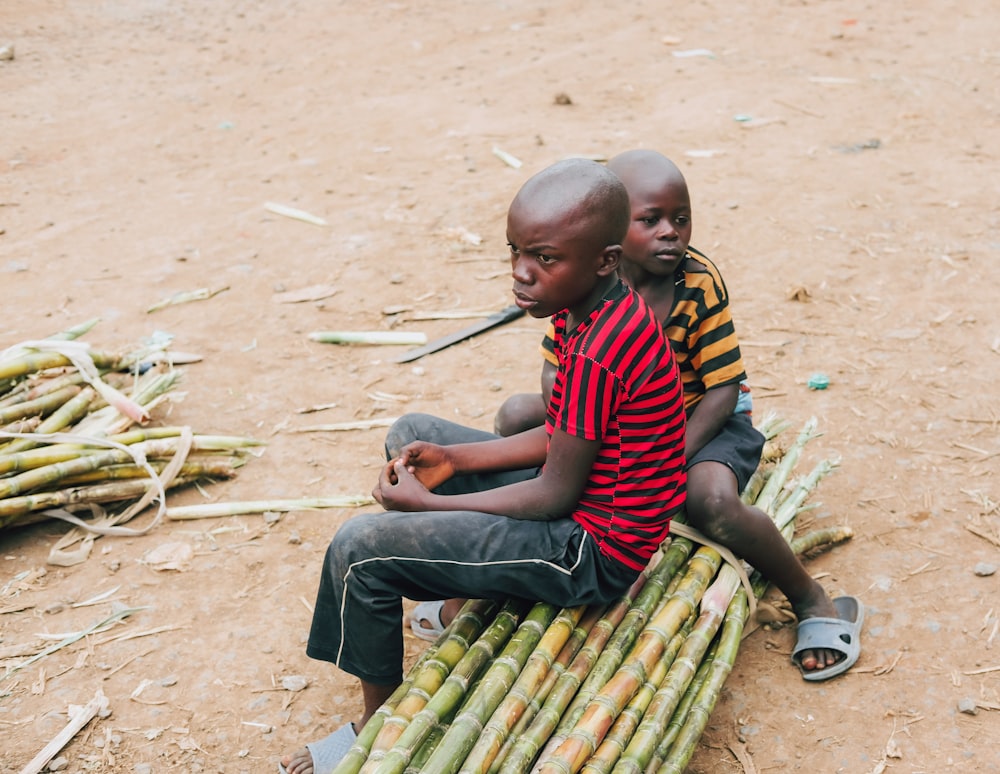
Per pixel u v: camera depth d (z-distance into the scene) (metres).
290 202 6.99
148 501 4.00
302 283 5.93
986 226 6.23
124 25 11.05
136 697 3.18
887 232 6.21
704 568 3.03
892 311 5.35
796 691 3.12
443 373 5.02
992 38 9.89
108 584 3.68
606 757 2.49
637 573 2.78
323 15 11.51
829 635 3.14
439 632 3.32
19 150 7.89
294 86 9.37
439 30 10.91
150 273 6.05
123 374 4.82
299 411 4.73
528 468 3.01
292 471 4.32
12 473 3.87
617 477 2.65
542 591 2.67
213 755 2.98
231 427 4.60
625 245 3.12
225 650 3.37
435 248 6.30
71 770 2.92
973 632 3.30
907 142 7.59
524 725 2.52
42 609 3.55
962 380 4.72
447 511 2.66
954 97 8.44
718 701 3.09
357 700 3.18
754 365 4.94
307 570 3.75
